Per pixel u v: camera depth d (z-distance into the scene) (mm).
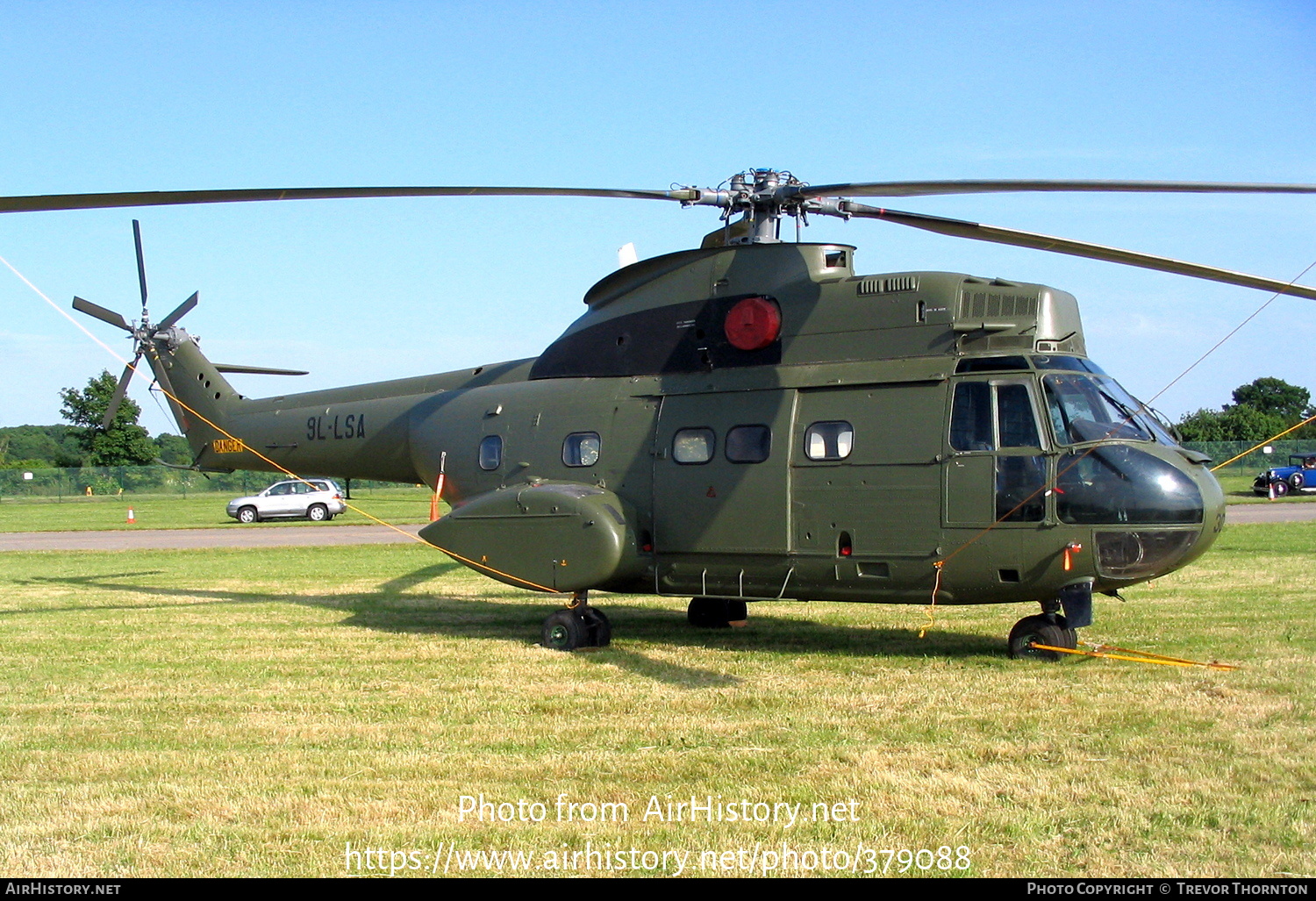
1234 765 7199
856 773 7191
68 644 12492
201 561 23344
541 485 12016
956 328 10398
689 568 11516
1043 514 9852
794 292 11219
